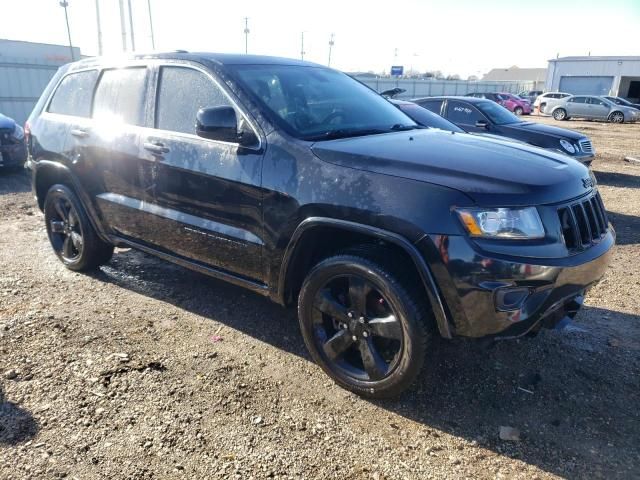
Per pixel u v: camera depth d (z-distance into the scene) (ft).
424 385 10.23
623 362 11.16
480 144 10.52
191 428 8.82
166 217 12.14
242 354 11.30
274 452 8.34
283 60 13.20
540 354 11.44
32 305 13.37
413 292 8.81
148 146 12.21
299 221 9.68
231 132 10.43
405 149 9.66
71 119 14.57
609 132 71.77
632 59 133.08
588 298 14.49
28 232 20.22
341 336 9.82
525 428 9.05
